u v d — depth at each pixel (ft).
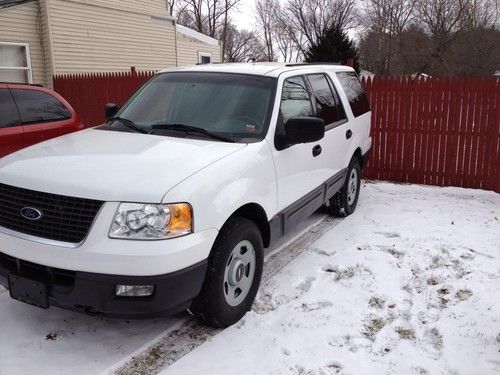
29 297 11.08
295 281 15.40
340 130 19.39
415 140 28.37
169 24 64.23
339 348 11.97
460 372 11.09
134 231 10.25
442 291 14.75
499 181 26.68
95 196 10.39
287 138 14.16
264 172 13.35
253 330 12.65
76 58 50.88
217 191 11.48
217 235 11.76
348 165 20.80
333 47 80.53
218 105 14.71
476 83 26.37
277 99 14.71
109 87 39.22
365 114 23.11
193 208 10.79
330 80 19.94
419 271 16.12
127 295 10.46
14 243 11.00
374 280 15.42
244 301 13.09
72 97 41.22
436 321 13.11
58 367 11.09
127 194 10.37
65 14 49.03
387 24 133.90
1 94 19.97
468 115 26.89
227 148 12.88
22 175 11.37
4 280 11.51
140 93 16.69
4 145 19.52
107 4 53.88
